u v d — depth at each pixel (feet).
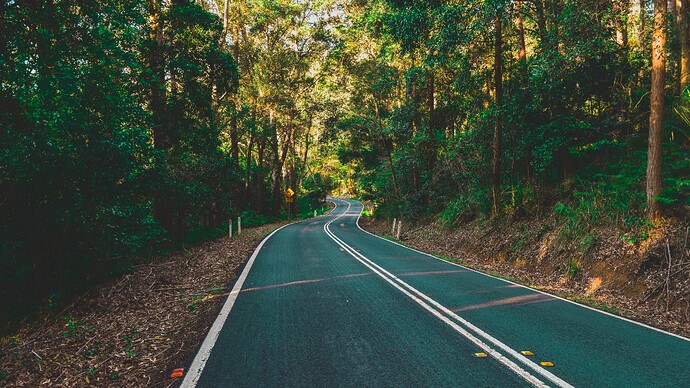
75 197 22.54
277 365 13.80
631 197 30.83
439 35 42.75
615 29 36.55
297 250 45.91
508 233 42.45
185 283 27.84
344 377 12.85
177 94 44.29
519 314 20.11
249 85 87.81
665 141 37.19
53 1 20.67
